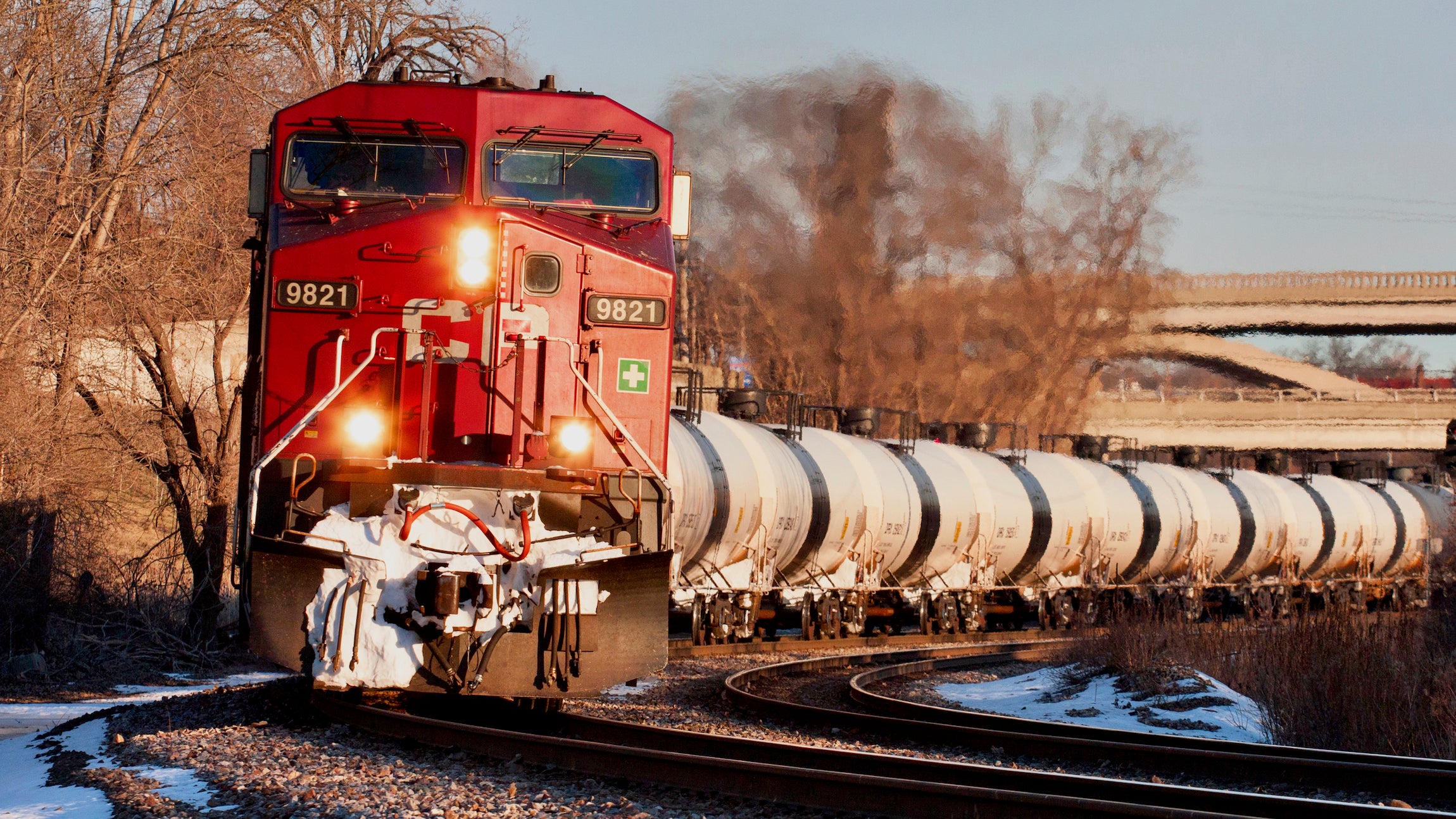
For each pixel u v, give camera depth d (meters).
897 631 108.50
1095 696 64.12
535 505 34.12
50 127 70.75
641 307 38.06
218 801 26.56
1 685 60.53
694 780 28.56
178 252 74.62
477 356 36.66
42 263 67.44
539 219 37.94
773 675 68.94
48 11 69.31
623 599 34.34
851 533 91.50
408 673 32.84
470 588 33.22
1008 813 25.69
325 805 25.47
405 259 36.91
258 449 36.22
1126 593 121.56
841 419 107.19
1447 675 55.28
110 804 26.73
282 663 32.62
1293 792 35.12
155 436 76.81
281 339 36.66
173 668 71.06
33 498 66.06
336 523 33.28
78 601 72.56
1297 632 59.12
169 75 74.88
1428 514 163.12
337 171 38.84
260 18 81.00
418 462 33.88
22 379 65.44
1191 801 28.88
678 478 70.44
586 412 37.16
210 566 76.94
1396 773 34.91
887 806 26.53
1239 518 133.50
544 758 30.81
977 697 68.19
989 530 104.69
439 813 24.98
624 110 40.53
